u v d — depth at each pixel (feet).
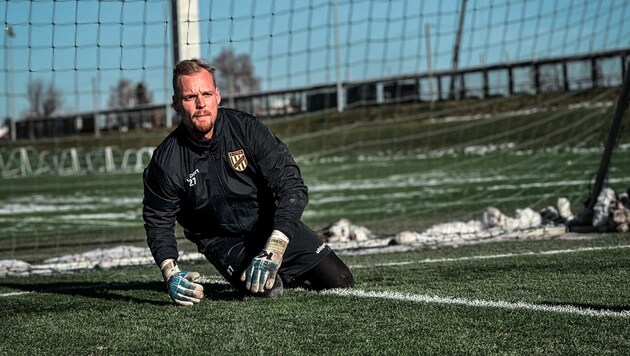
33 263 36.70
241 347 14.66
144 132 143.74
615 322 15.46
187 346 14.98
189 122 18.17
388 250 33.83
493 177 76.95
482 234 35.73
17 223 60.70
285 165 18.90
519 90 99.55
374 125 105.40
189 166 19.06
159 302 20.35
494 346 13.92
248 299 19.84
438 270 24.89
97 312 19.34
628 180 61.98
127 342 15.64
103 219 60.59
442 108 105.60
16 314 19.94
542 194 56.95
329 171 103.96
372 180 86.43
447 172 89.92
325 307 18.31
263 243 19.88
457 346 14.02
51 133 153.28
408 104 104.99
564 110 95.66
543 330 15.02
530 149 99.55
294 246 20.18
